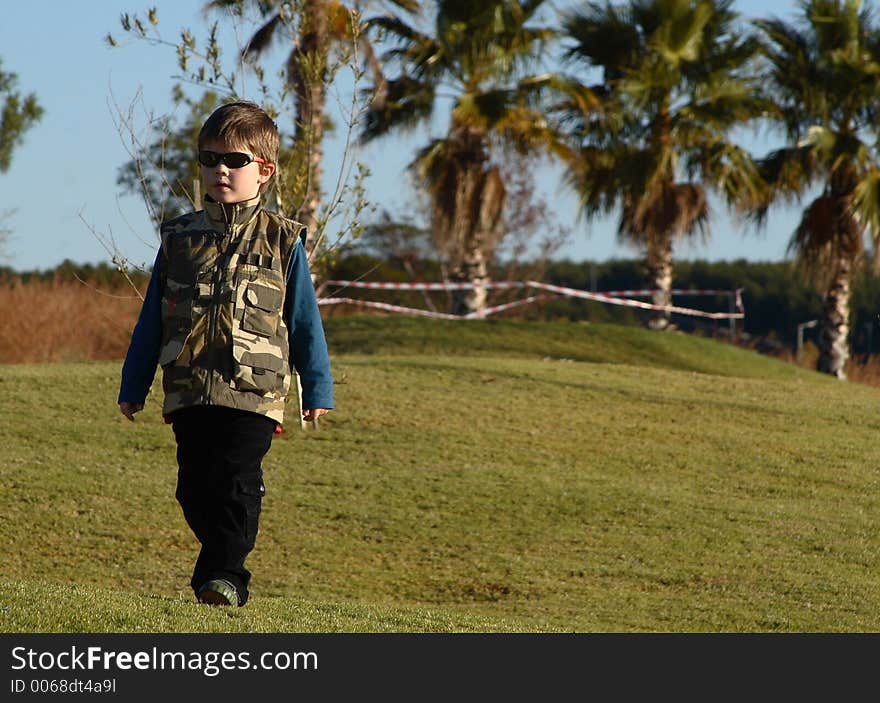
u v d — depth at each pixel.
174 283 11.57
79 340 49.03
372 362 40.53
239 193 11.70
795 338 143.75
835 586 21.00
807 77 57.62
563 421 33.81
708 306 150.50
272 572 21.59
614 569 22.02
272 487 26.47
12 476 25.97
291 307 11.91
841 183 57.81
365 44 39.59
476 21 56.59
